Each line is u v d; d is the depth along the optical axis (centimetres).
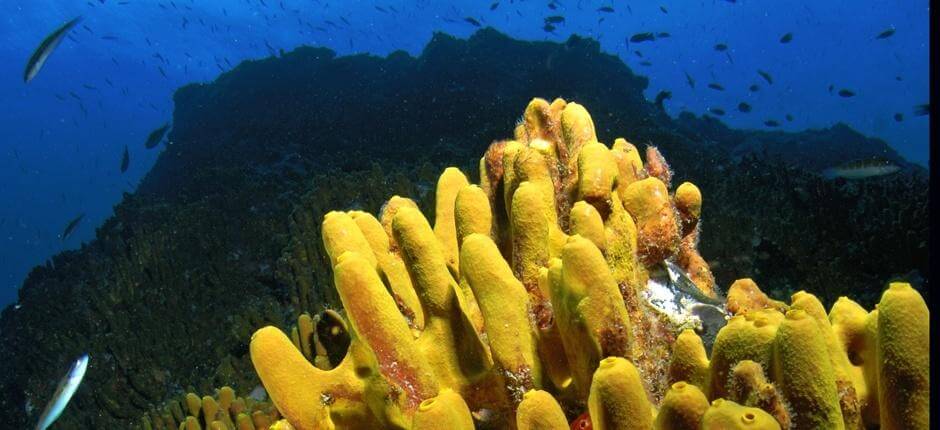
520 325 133
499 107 1460
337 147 1433
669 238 173
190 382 529
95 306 703
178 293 652
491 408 140
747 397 100
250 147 1490
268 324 524
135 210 1095
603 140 1205
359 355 137
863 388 118
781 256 498
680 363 123
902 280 442
